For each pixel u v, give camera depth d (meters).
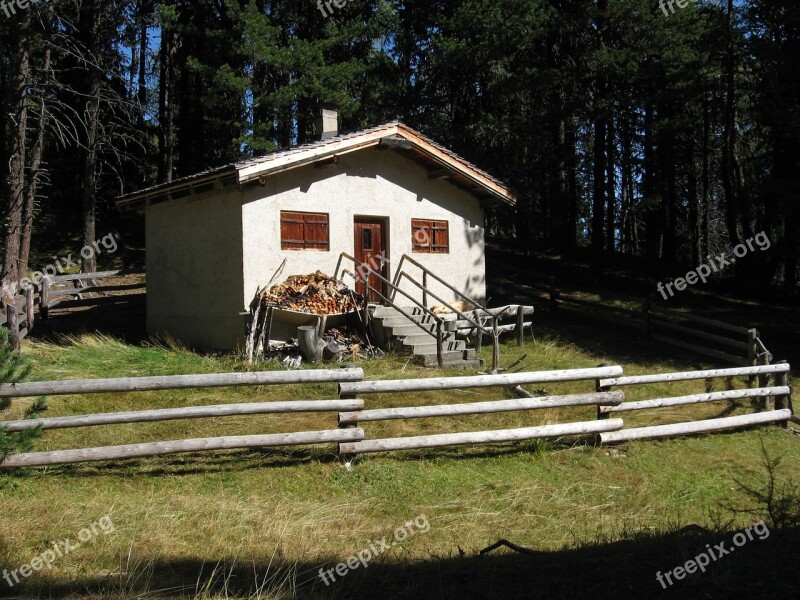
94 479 7.12
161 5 22.17
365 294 14.12
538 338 16.00
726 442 9.41
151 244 15.83
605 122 21.95
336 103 21.44
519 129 20.83
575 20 20.92
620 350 15.27
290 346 12.91
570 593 4.46
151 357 12.12
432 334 12.90
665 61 20.47
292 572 5.21
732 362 14.07
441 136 21.44
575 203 28.53
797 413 10.99
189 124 30.61
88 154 21.31
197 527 6.17
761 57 17.80
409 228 15.74
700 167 32.31
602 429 8.73
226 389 10.29
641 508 7.16
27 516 6.16
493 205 17.42
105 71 21.25
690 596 4.25
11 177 17.00
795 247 19.84
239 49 20.69
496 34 19.89
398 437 8.48
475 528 6.48
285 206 13.74
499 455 8.38
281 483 7.30
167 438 8.24
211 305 13.97
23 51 17.09
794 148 20.38
